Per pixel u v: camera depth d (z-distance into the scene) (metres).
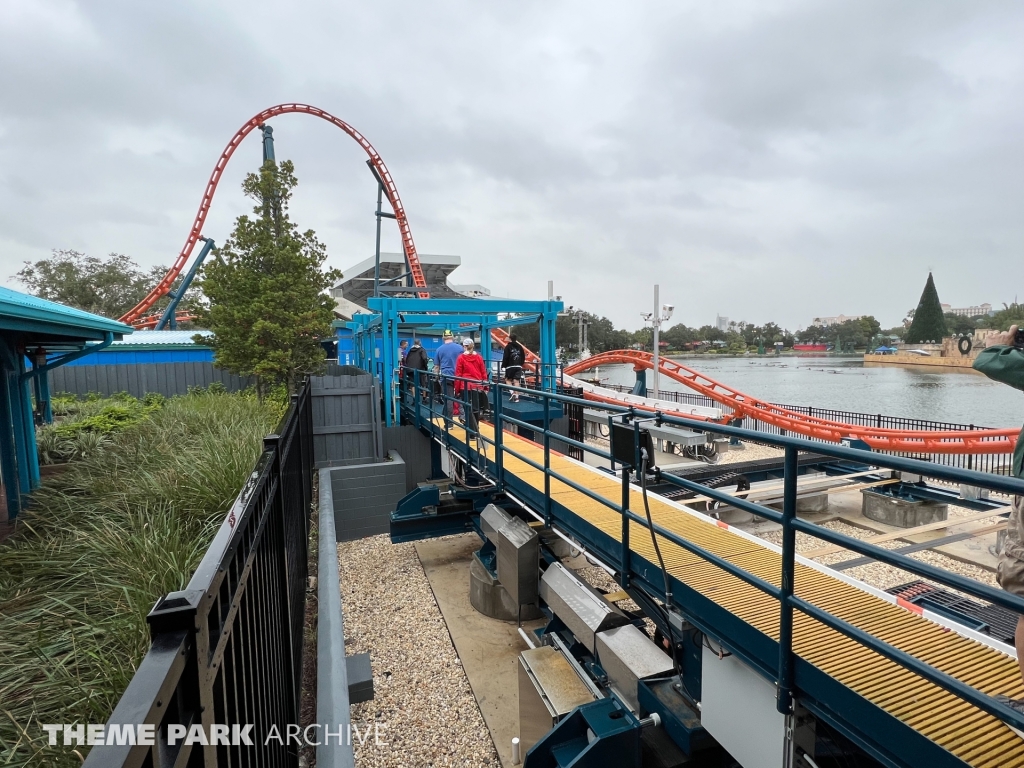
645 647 3.41
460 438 7.60
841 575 2.91
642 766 2.90
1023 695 1.92
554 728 3.15
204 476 4.93
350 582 7.01
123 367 16.64
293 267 13.66
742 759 2.50
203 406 9.55
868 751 1.89
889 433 14.73
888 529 8.05
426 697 4.68
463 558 7.73
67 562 3.63
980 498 7.71
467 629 5.73
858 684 1.99
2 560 3.62
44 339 6.12
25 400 5.92
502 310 11.87
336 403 9.91
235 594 1.54
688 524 3.80
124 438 6.98
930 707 1.87
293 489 4.22
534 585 4.89
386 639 5.60
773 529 8.14
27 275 43.12
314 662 3.69
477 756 4.02
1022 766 1.63
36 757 1.97
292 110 30.25
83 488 5.13
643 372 26.56
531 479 5.20
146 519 4.15
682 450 14.22
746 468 8.70
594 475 5.35
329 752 2.19
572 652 4.08
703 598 2.70
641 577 3.24
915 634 2.32
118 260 47.59
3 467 5.30
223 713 1.27
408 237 30.95
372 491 8.84
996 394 34.38
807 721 2.26
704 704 2.75
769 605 2.59
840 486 8.74
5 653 2.60
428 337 20.61
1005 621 4.16
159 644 0.96
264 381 14.16
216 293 13.25
